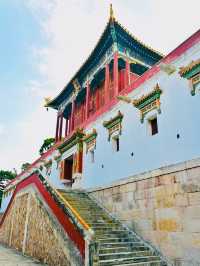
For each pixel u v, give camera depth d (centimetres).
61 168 2098
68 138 1978
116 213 1223
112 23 1992
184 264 826
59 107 3080
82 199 1395
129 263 825
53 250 1030
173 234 895
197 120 934
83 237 833
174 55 1107
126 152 1283
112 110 1495
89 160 1639
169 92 1089
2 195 3981
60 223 1032
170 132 1040
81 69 2473
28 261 1144
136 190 1133
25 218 1541
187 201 875
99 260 797
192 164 887
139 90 1285
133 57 2212
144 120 1205
